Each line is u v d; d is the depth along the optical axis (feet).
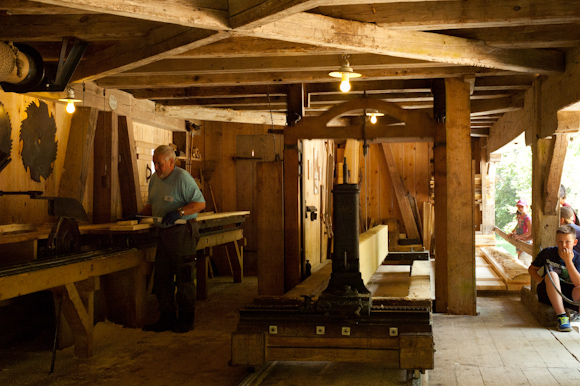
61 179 20.43
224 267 31.45
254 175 31.42
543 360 14.34
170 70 18.37
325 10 13.32
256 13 10.96
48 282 13.46
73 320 14.98
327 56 17.83
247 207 31.53
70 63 15.20
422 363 12.02
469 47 15.30
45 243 16.92
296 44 15.64
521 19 13.01
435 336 16.85
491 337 16.70
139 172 25.57
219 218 24.30
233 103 25.55
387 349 12.37
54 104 19.95
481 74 18.92
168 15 10.80
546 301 18.39
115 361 14.89
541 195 20.15
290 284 19.86
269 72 19.88
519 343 16.02
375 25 13.52
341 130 18.94
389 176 41.27
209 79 20.22
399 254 28.55
